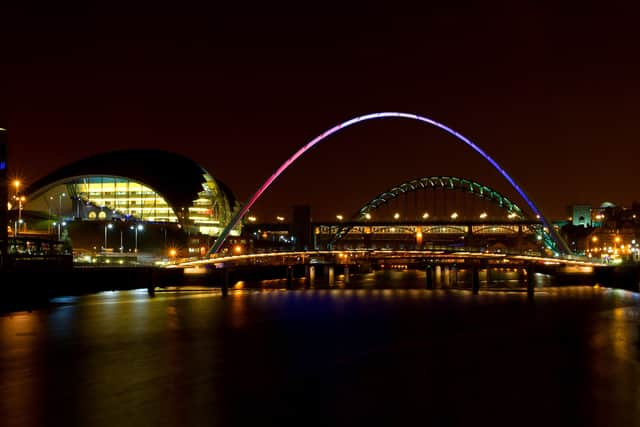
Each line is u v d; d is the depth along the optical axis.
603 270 146.00
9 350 60.25
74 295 108.75
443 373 51.12
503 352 60.03
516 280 183.50
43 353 58.97
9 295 94.12
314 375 50.47
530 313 90.50
